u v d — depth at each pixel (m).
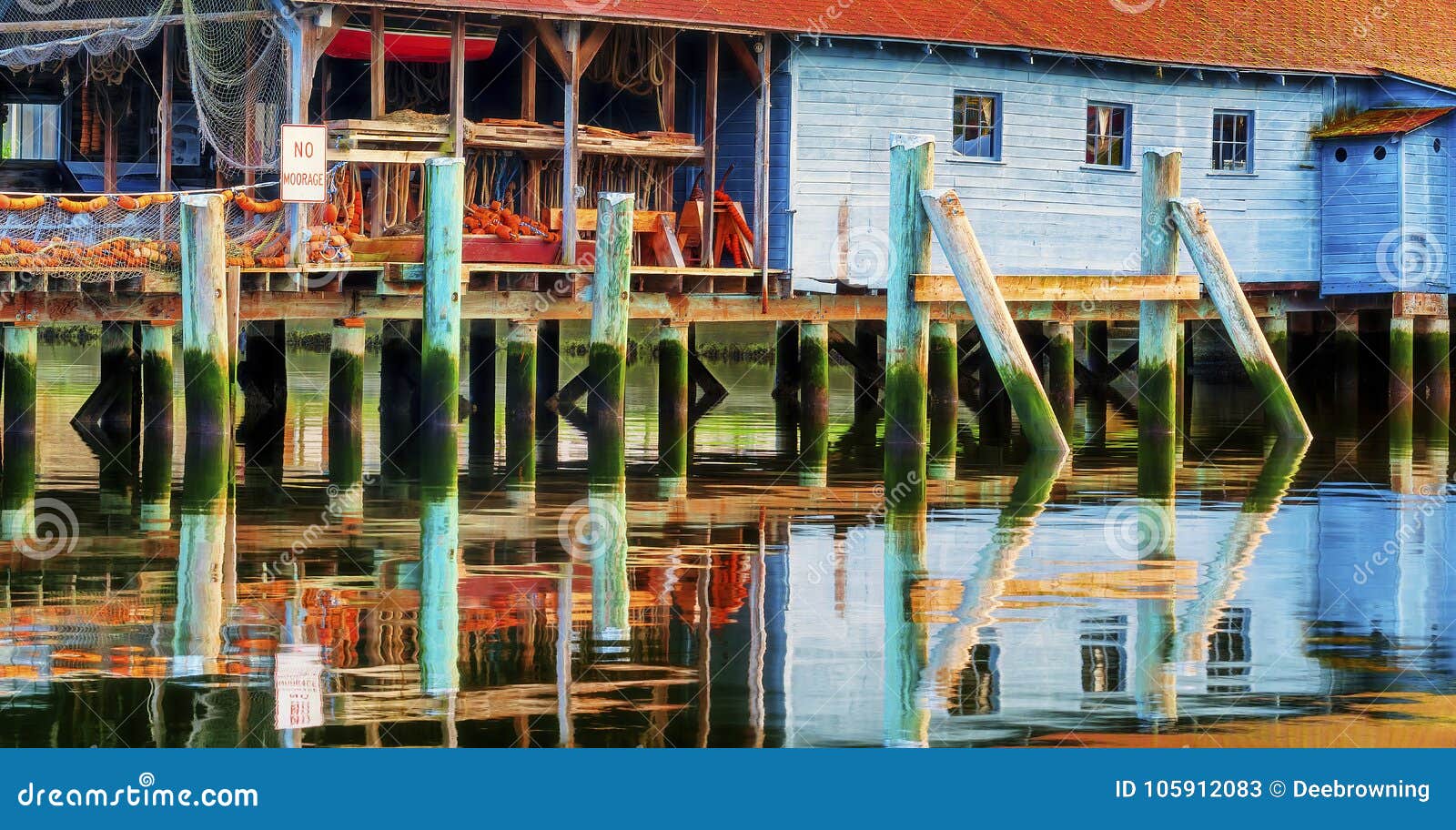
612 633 16.75
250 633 16.58
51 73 36.94
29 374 31.52
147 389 31.89
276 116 33.34
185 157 38.12
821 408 36.34
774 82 35.56
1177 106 39.94
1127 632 17.05
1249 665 15.84
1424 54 42.81
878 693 14.85
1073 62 38.50
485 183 33.31
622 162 34.16
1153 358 32.97
